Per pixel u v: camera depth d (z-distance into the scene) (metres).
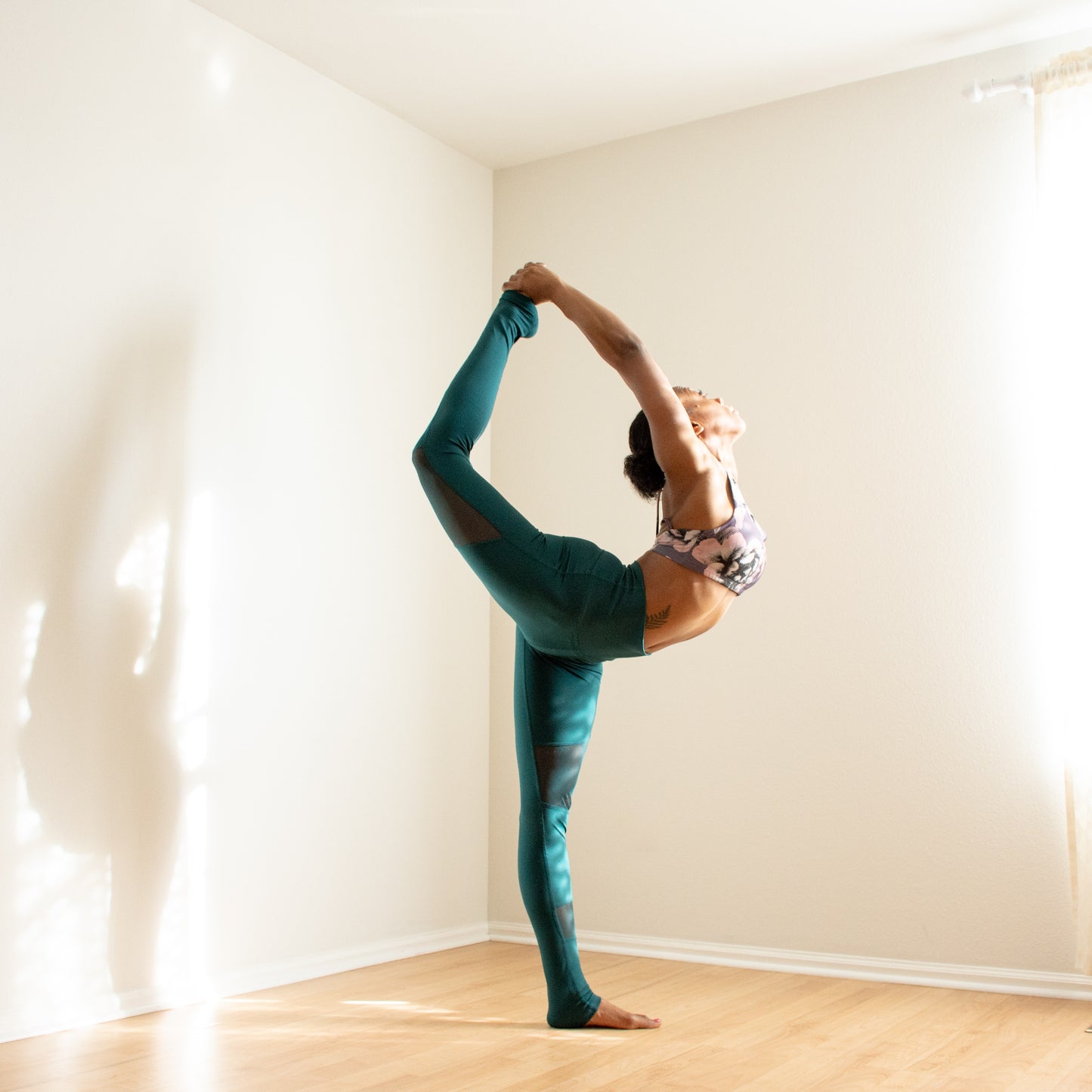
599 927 4.02
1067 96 3.40
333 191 3.84
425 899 4.00
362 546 3.86
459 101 4.05
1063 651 3.26
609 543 4.18
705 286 4.08
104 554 3.01
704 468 2.46
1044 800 3.35
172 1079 2.35
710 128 4.14
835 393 3.79
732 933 3.76
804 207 3.92
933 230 3.69
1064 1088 2.33
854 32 3.59
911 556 3.62
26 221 2.88
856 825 3.60
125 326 3.11
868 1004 3.13
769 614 3.82
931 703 3.54
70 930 2.86
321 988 3.32
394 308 4.07
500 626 4.41
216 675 3.30
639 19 3.53
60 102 2.98
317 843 3.59
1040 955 3.30
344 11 3.46
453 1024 2.86
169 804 3.13
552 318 4.42
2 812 2.73
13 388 2.82
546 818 2.76
